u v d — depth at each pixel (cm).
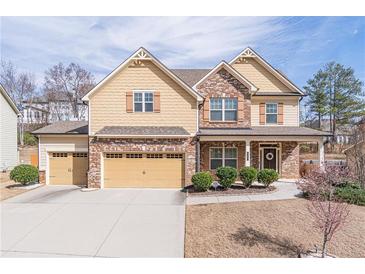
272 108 1942
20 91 4625
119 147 1553
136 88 1596
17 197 1327
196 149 1564
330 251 725
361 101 4047
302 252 719
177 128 1584
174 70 2178
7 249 739
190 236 820
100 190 1502
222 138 1587
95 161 1558
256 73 1989
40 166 1688
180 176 1570
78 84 5216
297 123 1928
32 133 1662
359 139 1470
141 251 726
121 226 906
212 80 1789
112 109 1593
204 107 1780
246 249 736
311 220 919
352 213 992
